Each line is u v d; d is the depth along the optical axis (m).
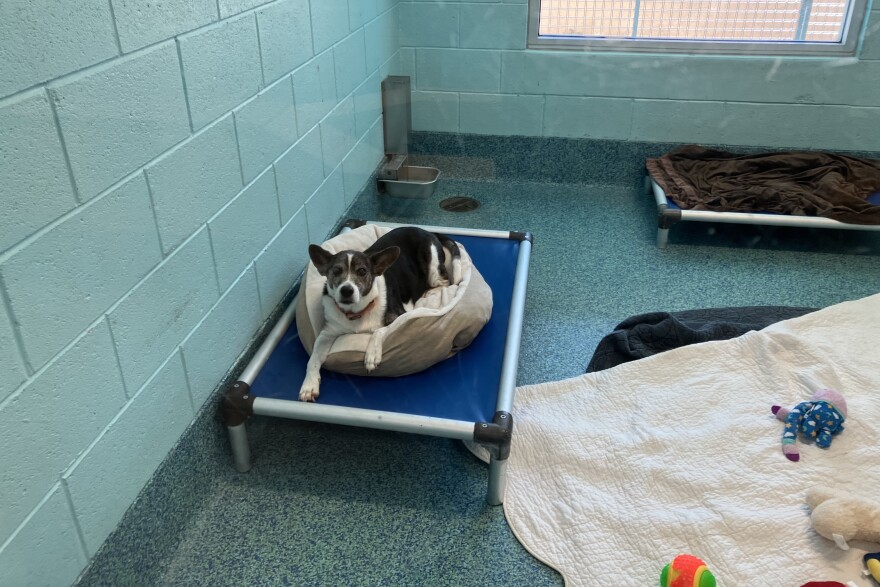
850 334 2.09
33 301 1.08
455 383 1.78
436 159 3.60
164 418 1.50
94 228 1.21
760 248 2.89
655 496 1.62
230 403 1.69
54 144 1.09
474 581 1.49
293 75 2.09
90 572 1.28
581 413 1.89
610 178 3.52
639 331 2.12
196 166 1.55
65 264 1.15
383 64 3.15
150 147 1.37
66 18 1.10
